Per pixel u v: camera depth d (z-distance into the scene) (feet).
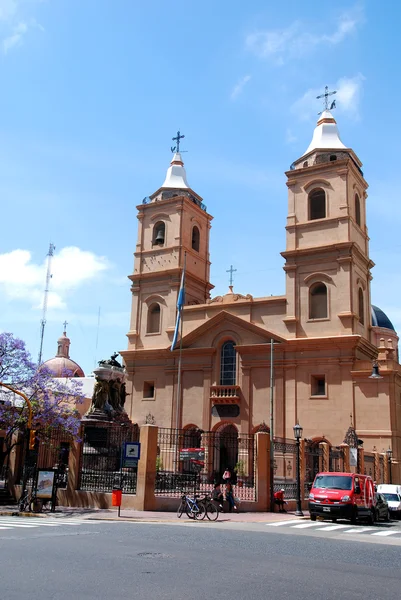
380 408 132.77
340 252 146.00
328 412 137.49
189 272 171.22
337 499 81.00
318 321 144.97
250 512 89.51
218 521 74.54
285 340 144.56
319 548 51.11
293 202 156.46
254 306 154.40
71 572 35.32
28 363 103.35
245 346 149.79
